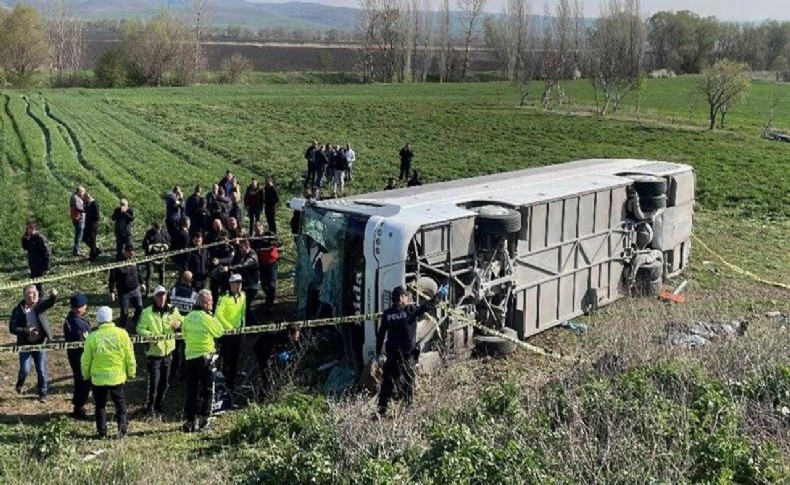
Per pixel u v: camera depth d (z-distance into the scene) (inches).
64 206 984.3
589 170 725.9
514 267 573.0
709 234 968.3
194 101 2375.7
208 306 456.8
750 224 1039.0
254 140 1672.0
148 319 473.1
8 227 878.4
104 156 1400.1
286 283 727.7
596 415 399.9
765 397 433.7
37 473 371.6
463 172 1386.6
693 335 541.6
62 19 3971.5
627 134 1855.3
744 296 721.6
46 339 485.4
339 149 1207.6
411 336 455.5
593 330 589.0
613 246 674.2
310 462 349.7
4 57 3255.4
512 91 2918.3
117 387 433.4
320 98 2536.9
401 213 525.7
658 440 377.7
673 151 1620.3
